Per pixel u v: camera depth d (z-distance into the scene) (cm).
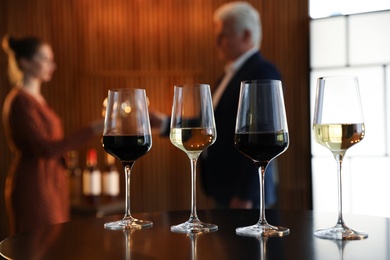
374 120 470
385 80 466
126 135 136
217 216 149
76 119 511
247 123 126
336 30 483
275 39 498
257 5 499
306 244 107
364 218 143
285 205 494
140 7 511
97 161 502
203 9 506
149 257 98
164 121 344
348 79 122
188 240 113
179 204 515
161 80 512
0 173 499
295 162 494
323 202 489
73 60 509
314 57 492
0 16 499
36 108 323
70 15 508
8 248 108
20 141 321
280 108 126
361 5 473
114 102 138
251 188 254
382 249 102
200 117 132
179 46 511
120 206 367
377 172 471
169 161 515
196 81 509
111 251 104
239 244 108
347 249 102
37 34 504
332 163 486
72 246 109
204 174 286
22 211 318
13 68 339
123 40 511
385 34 465
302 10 493
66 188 341
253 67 277
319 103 124
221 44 292
